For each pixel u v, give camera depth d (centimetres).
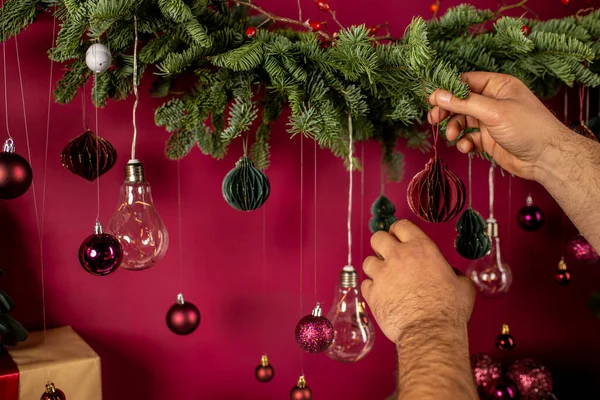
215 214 128
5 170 82
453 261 148
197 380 131
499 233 152
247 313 134
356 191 139
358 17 131
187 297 128
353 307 92
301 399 115
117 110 116
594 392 165
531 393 143
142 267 87
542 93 117
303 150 133
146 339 125
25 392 93
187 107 89
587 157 75
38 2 89
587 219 76
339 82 89
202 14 89
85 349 103
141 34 92
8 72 107
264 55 87
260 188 87
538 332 160
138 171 84
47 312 116
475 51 95
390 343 148
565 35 102
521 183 153
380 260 68
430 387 53
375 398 147
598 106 151
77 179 115
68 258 116
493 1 142
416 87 89
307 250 137
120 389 124
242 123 84
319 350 89
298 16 127
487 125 77
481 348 156
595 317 164
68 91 92
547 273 158
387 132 115
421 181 76
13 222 111
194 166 125
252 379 136
